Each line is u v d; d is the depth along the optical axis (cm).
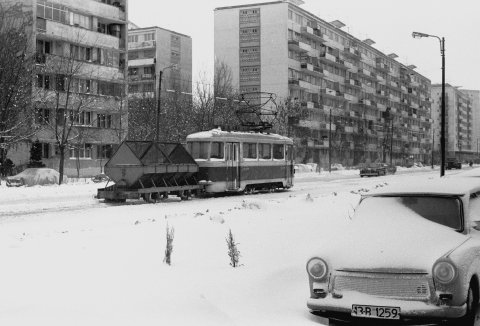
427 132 14150
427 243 606
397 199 707
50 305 595
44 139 4494
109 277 711
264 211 1384
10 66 3497
